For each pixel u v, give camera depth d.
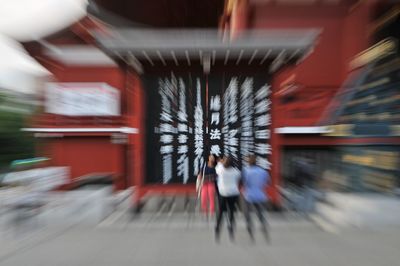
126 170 17.27
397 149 13.24
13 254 8.38
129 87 13.98
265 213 12.43
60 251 8.55
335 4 16.81
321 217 11.91
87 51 17.73
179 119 12.80
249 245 8.88
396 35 15.33
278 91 13.44
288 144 15.68
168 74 12.77
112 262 7.64
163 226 11.02
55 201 12.35
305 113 15.93
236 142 12.76
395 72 14.20
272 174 12.70
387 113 13.66
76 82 18.14
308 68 16.67
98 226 11.20
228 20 21.59
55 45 17.70
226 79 12.84
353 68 15.98
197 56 12.01
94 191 13.12
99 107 17.66
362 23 15.94
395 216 10.88
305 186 14.23
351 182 13.30
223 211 9.46
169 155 12.73
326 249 8.52
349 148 13.55
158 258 7.88
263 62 12.68
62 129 17.77
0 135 22.47
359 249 8.50
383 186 12.98
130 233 10.26
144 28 22.91
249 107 12.82
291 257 7.89
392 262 7.54
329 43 16.81
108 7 20.05
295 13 16.91
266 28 16.88
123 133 17.59
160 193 12.66
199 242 9.20
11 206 12.18
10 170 22.47
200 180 12.54
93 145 17.89
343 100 15.01
